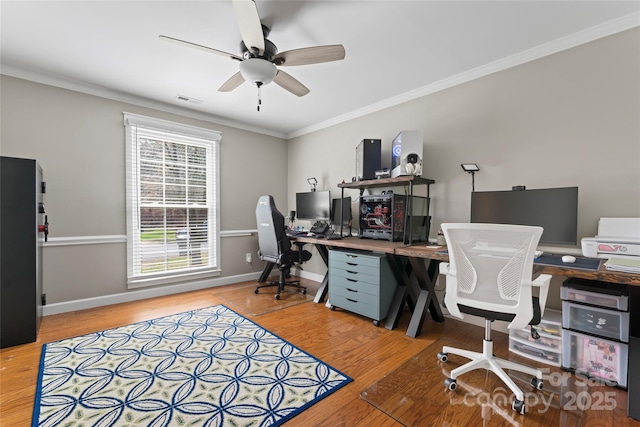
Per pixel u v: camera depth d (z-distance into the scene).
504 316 1.58
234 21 1.97
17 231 2.24
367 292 2.70
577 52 2.12
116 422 1.41
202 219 3.92
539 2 1.78
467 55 2.40
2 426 1.37
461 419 1.44
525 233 1.46
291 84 2.45
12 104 2.64
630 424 1.39
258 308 3.10
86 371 1.86
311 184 4.35
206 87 3.04
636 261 1.60
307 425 1.40
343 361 2.00
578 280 1.98
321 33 2.10
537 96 2.30
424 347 2.22
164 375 1.82
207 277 3.94
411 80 2.86
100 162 3.12
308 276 4.50
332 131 4.06
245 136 4.33
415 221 2.77
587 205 2.10
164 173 3.58
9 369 1.88
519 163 2.40
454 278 1.72
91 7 1.83
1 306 2.17
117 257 3.24
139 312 2.96
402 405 1.54
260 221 3.55
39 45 2.27
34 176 2.33
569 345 1.85
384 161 3.38
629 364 1.59
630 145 1.93
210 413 1.47
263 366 1.93
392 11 1.86
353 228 3.75
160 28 2.05
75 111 2.96
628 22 1.91
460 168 2.75
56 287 2.88
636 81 1.91
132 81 2.91
